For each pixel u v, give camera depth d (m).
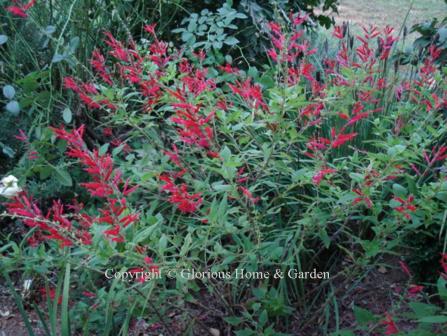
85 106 3.26
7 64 3.29
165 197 2.68
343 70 2.42
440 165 2.76
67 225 1.92
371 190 2.10
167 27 3.94
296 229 2.62
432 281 2.67
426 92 2.52
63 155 3.10
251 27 3.75
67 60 2.84
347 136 2.07
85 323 2.30
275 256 2.25
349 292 2.58
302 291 2.62
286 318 2.53
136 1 3.77
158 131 3.00
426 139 2.37
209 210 2.13
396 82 3.04
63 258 2.13
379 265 2.82
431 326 2.10
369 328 2.31
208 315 2.63
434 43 3.27
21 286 2.95
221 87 3.41
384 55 2.85
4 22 3.37
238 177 2.21
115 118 2.52
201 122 2.01
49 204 3.26
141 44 3.60
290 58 2.39
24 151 3.39
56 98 3.17
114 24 3.57
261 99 2.27
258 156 2.34
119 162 2.69
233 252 2.34
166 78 2.46
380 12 9.30
